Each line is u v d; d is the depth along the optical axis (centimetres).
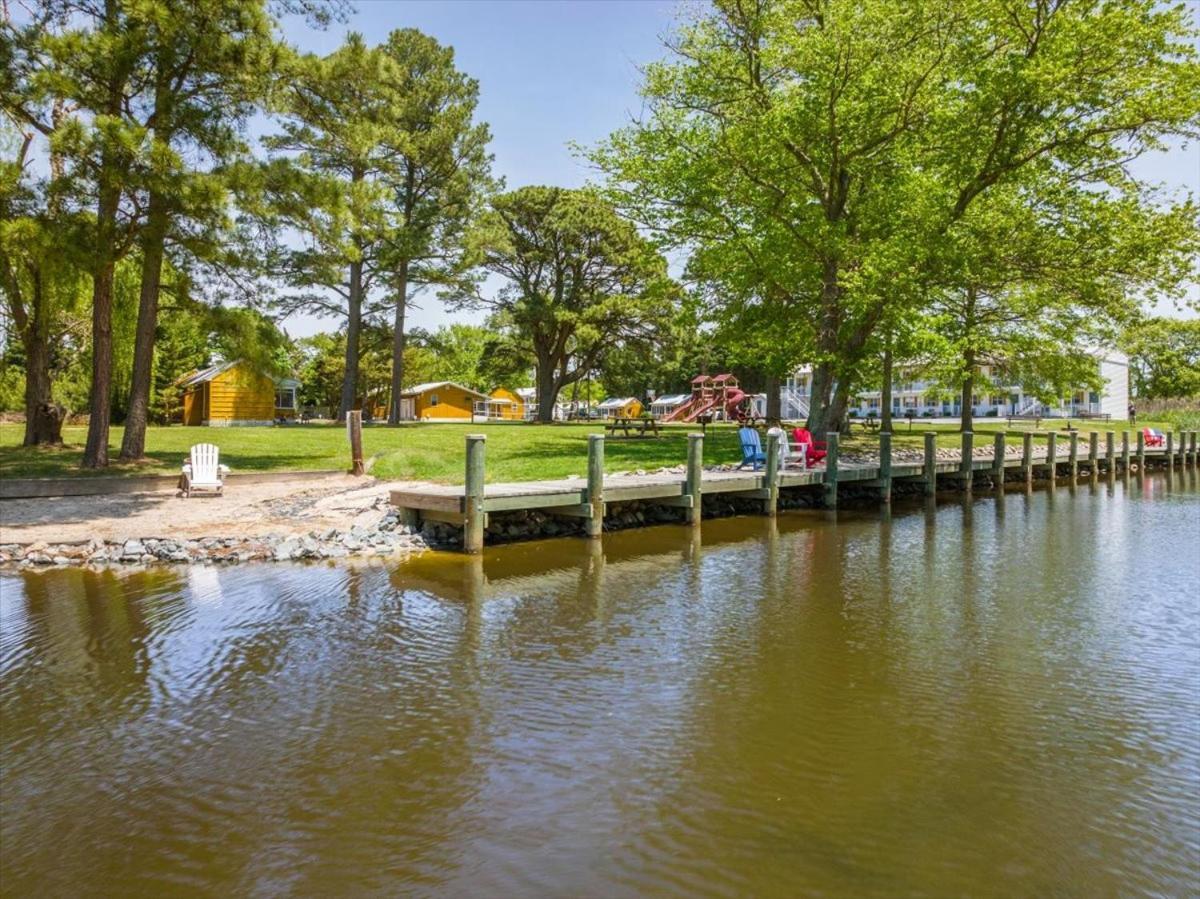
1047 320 2541
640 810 384
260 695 538
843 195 1997
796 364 2291
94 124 1295
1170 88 1714
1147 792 407
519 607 777
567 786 409
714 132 1944
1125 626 725
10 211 1339
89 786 411
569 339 4028
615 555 1062
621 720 496
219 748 454
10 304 1867
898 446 2547
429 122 3231
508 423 3912
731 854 346
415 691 546
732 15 1977
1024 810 388
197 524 1115
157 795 401
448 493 1088
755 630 704
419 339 3675
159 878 329
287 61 1517
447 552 1054
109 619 718
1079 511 1669
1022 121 1825
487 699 531
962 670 598
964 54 1861
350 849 350
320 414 5300
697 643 662
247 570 924
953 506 1750
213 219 1461
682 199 1980
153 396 3788
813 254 1945
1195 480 2538
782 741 467
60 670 587
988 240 1912
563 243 3806
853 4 1727
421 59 3203
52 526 1089
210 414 4034
